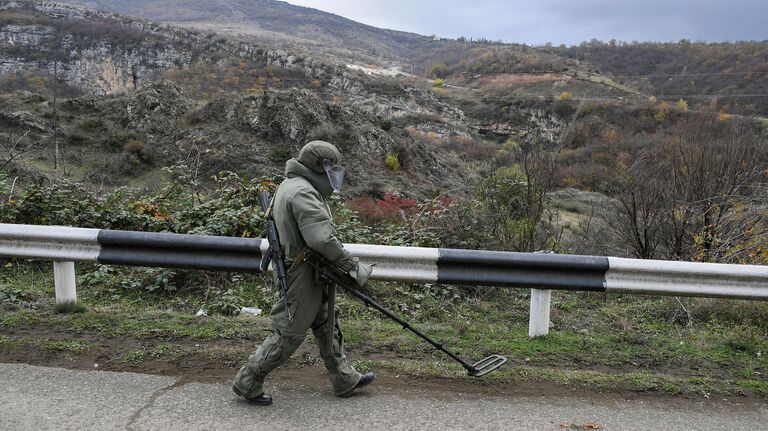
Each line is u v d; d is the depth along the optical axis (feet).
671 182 27.84
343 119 112.47
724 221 25.67
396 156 105.40
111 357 13.69
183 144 104.99
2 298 17.47
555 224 31.01
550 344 15.46
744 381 13.39
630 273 15.10
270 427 10.68
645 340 15.83
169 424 10.67
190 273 20.34
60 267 16.67
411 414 11.39
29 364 13.12
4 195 25.88
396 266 15.52
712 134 30.86
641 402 12.29
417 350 14.78
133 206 25.40
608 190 33.50
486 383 12.93
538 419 11.39
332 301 11.40
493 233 26.61
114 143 107.86
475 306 18.99
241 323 16.22
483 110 317.42
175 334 15.21
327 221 10.67
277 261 11.05
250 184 27.04
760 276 14.70
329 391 12.33
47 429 10.32
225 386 12.36
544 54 447.01
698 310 17.75
